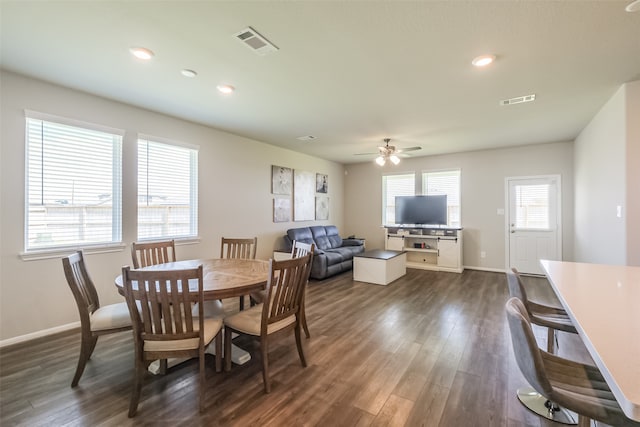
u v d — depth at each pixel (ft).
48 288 9.77
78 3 5.93
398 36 7.02
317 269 17.07
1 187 8.93
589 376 4.21
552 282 5.42
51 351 8.60
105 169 11.21
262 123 14.14
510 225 19.33
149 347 5.96
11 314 9.11
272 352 8.61
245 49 7.66
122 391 6.70
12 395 6.54
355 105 11.61
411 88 9.97
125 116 11.66
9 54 7.97
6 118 8.98
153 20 6.50
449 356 8.32
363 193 25.34
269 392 6.66
